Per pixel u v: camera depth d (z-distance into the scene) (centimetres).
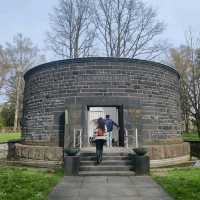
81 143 1645
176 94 2070
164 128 1838
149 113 1777
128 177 1165
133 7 4019
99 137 1328
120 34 3978
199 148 2325
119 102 1722
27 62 5512
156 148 1655
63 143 1702
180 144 1862
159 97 1855
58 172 1281
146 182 1056
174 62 4047
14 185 967
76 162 1230
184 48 4172
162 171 1355
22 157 1786
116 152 1412
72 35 4000
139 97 1767
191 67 3775
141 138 1681
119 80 1758
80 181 1084
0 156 2270
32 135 1880
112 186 991
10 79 5659
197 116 3606
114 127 1958
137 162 1236
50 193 891
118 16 4009
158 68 1891
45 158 1647
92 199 819
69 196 855
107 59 1772
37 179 1073
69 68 1794
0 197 813
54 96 1803
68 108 1703
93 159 1371
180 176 1145
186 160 1841
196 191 886
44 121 1816
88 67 1767
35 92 1925
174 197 829
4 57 5494
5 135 4431
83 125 1678
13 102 5928
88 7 4059
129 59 1794
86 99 1722
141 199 815
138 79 1789
